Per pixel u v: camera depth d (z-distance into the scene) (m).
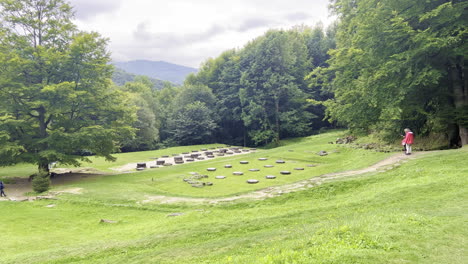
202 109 63.12
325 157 27.47
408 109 20.25
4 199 17.91
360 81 21.59
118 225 12.77
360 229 6.34
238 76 64.31
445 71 18.56
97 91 26.69
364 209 9.48
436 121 20.91
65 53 24.69
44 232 12.09
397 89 18.77
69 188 19.41
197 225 10.26
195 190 18.36
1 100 22.92
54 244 10.53
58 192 18.47
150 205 15.29
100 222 13.20
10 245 10.48
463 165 12.89
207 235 9.02
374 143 27.92
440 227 6.04
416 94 20.06
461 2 16.53
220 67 73.25
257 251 6.39
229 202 14.29
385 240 5.52
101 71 26.53
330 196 13.30
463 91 19.67
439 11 16.23
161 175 23.56
